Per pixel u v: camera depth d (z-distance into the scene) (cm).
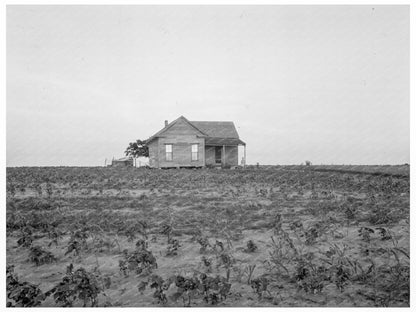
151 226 869
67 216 979
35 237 790
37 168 3325
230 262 559
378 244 691
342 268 505
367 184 1686
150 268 552
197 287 444
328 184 1792
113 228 845
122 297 472
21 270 582
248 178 2189
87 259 632
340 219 926
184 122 3234
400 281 494
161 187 1745
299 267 503
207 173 2572
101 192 1461
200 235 749
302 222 907
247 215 1000
